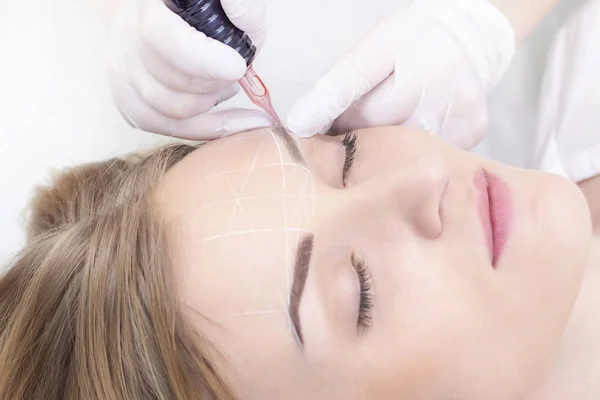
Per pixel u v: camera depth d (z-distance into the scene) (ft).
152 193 2.53
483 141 4.20
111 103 3.86
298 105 2.83
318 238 2.23
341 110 2.94
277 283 2.17
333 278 2.23
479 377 2.29
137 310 2.36
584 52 3.57
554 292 2.36
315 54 4.04
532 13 3.53
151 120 2.86
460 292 2.25
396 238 2.31
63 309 2.53
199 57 2.36
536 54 4.07
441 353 2.23
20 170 3.78
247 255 2.21
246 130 2.79
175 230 2.34
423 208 2.27
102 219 2.63
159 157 2.75
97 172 3.15
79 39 3.80
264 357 2.19
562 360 2.78
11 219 3.73
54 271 2.60
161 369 2.33
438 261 2.27
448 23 3.22
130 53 2.66
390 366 2.22
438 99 3.23
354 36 4.06
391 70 3.09
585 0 3.86
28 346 2.52
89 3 3.78
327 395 2.24
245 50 2.52
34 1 3.77
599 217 3.49
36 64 3.79
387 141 2.68
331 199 2.30
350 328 2.22
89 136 3.86
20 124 3.79
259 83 2.67
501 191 2.45
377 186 2.32
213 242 2.25
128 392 2.33
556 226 2.38
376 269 2.29
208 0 2.37
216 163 2.48
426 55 3.12
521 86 4.12
